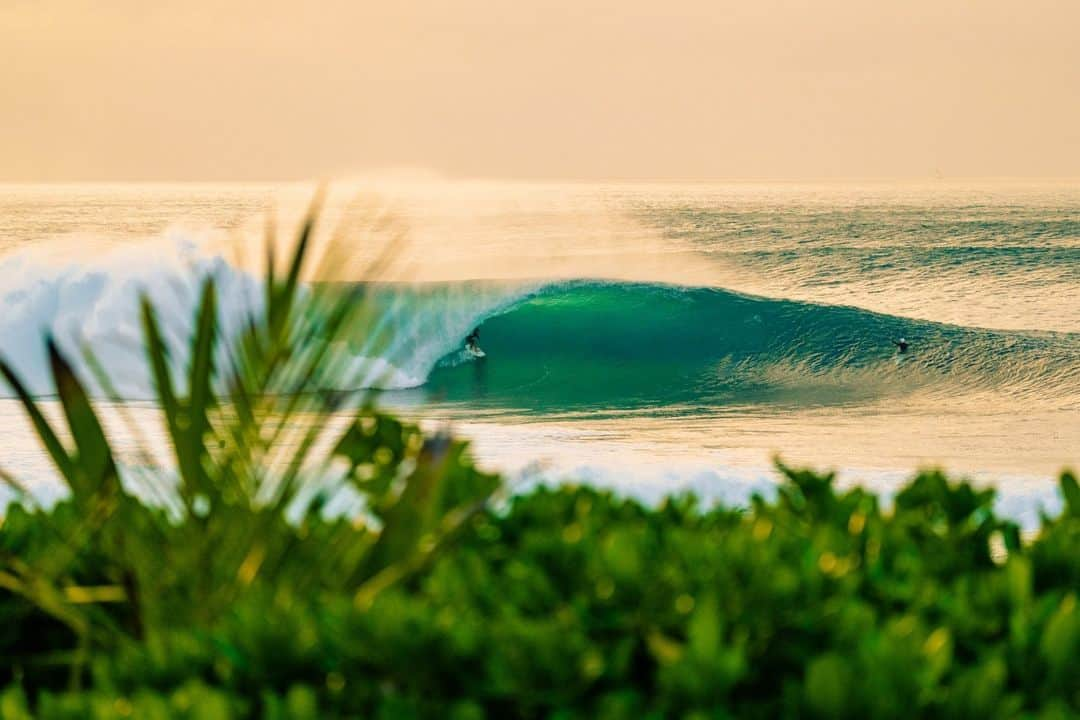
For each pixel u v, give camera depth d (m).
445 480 10.85
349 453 11.71
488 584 8.51
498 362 91.62
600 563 8.40
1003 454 57.44
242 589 9.14
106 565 10.20
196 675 7.73
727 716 6.48
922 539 10.45
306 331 9.34
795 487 11.65
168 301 78.62
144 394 53.31
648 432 64.00
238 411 9.20
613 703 6.53
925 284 147.25
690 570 8.37
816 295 137.00
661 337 95.62
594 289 101.62
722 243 183.88
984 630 7.97
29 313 79.88
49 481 27.70
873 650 6.65
